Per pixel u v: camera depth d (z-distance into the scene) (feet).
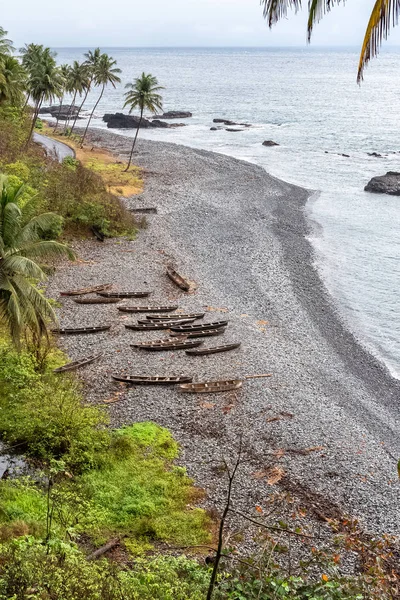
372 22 20.20
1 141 217.97
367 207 238.48
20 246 87.51
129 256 165.99
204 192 244.01
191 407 96.17
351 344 128.36
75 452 80.43
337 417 96.68
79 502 68.95
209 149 356.59
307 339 127.44
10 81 259.80
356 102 599.57
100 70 334.65
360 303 150.30
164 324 124.47
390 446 90.58
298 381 107.55
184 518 70.23
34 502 68.33
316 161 324.60
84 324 124.26
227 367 110.22
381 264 177.17
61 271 151.74
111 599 43.83
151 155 313.94
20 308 87.25
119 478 77.20
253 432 90.17
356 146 366.43
